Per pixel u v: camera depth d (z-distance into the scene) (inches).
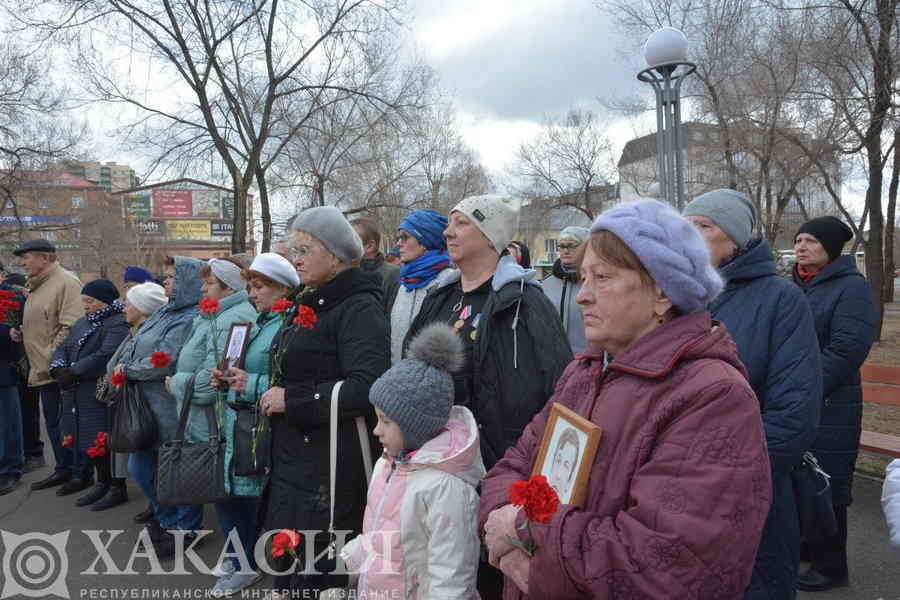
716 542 40.8
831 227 128.0
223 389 121.2
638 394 48.6
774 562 72.5
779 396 76.4
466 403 87.8
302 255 107.0
